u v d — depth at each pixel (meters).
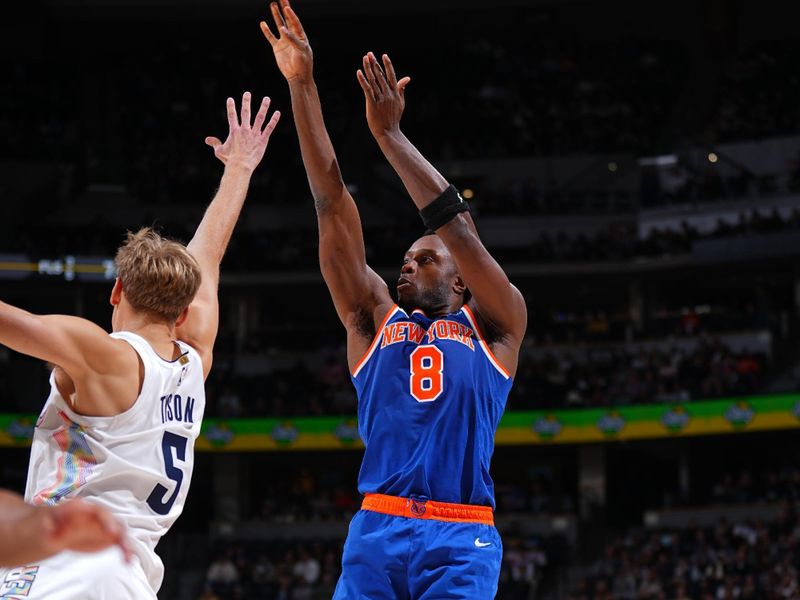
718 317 32.50
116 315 4.38
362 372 5.09
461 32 40.97
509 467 33.84
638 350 32.44
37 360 33.06
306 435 30.61
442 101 39.38
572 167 36.94
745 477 29.64
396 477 4.81
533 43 40.50
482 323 5.15
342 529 30.33
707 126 36.50
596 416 29.69
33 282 33.12
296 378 32.81
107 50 40.38
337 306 5.31
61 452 4.05
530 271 33.84
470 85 39.66
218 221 5.18
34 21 39.16
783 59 37.62
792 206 32.75
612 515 32.22
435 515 4.75
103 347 3.94
